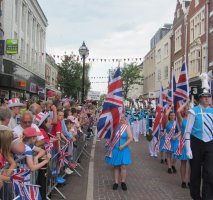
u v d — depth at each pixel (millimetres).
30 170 5891
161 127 12664
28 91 37250
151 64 62688
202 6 34562
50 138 8844
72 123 11680
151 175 11336
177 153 9633
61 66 51156
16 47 26703
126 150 9305
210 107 7895
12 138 5246
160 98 13773
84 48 24078
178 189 9445
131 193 8992
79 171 11906
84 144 16047
